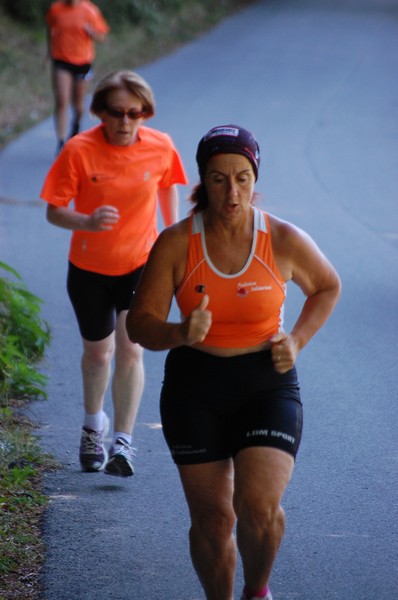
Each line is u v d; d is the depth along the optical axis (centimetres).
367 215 3359
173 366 1045
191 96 5350
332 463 1533
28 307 1947
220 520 1013
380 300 2450
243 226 1017
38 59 6084
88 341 1474
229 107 5112
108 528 1307
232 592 1027
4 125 4597
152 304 1030
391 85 5966
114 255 1425
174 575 1193
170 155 1452
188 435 1017
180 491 1433
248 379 1021
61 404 1752
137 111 1384
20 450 1505
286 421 1005
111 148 1406
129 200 1416
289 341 1007
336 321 2275
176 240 1019
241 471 983
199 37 7456
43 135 4425
